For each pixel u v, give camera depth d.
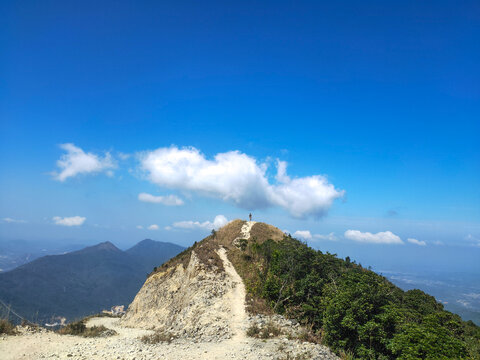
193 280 48.50
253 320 34.94
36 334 32.31
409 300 52.16
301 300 39.03
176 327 37.69
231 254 60.06
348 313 28.06
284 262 46.09
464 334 37.31
